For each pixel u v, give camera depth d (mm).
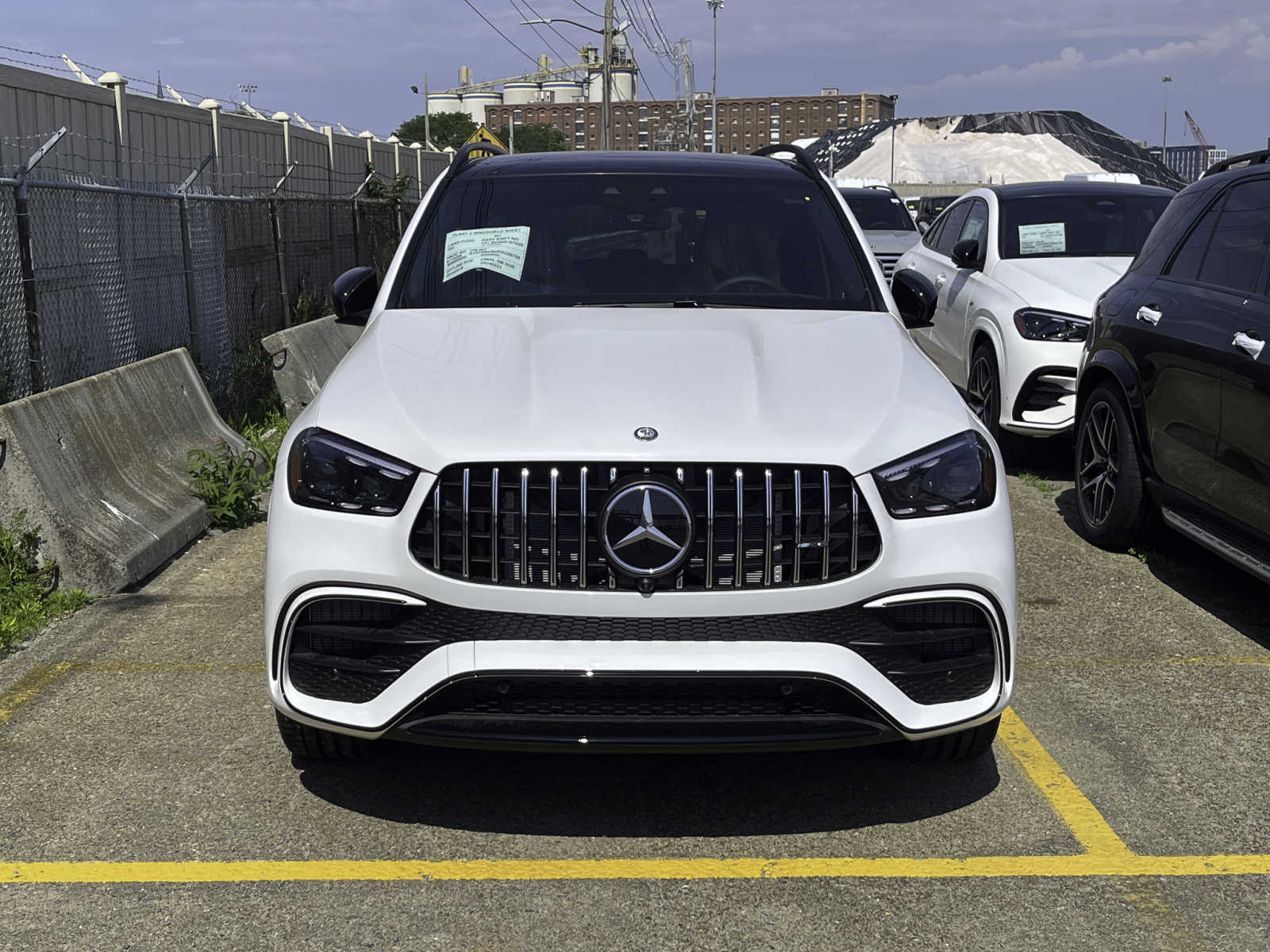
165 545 6047
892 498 3221
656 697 3150
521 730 3152
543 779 3828
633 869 3305
